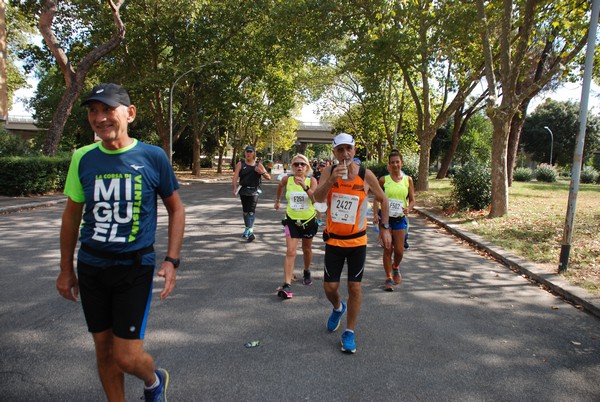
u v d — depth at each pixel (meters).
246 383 3.19
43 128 46.00
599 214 11.81
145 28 25.55
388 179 5.80
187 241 8.56
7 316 4.42
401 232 5.78
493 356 3.79
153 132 48.62
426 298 5.43
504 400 3.07
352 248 3.82
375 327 4.39
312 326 4.34
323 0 18.20
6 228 9.63
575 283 5.88
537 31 13.59
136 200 2.36
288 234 5.40
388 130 33.97
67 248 2.49
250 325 4.33
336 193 3.86
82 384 3.12
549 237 8.93
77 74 19.45
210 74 28.17
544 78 11.60
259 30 29.16
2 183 15.37
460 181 13.59
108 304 2.43
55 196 16.05
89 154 2.39
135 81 27.75
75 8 23.97
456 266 7.25
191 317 4.52
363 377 3.33
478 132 52.16
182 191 22.02
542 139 58.28
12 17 29.97
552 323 4.65
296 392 3.08
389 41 16.36
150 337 3.98
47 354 3.59
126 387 3.11
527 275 6.61
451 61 19.05
